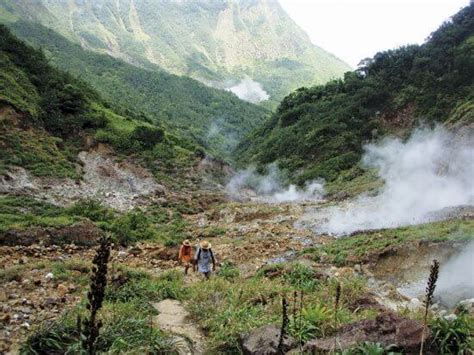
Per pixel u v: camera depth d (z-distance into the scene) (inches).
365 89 2659.9
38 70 2114.9
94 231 766.5
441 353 233.6
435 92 2279.8
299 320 284.0
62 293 391.2
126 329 283.9
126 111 2827.3
